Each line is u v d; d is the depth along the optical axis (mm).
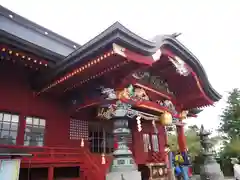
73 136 13586
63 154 11562
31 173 11172
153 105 13609
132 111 12391
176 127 19359
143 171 16938
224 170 29109
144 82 13797
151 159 17859
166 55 12523
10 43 9312
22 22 14094
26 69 12102
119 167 10156
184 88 16844
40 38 14523
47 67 11469
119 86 11203
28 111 11828
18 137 11156
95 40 9086
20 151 10938
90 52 9438
